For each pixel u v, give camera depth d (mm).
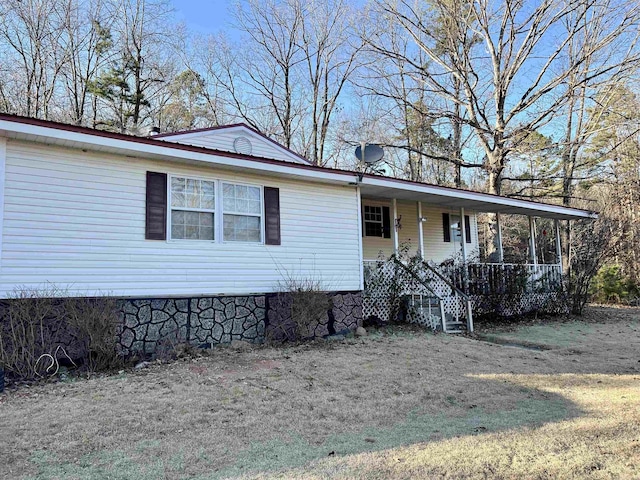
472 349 8859
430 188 11328
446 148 26219
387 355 8055
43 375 6340
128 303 7430
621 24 18859
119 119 24828
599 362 8008
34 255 6648
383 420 4891
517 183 29625
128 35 25531
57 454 3920
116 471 3588
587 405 5352
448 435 4355
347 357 7820
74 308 6660
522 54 20031
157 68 26500
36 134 6414
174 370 6773
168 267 7848
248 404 5348
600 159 22844
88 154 7270
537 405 5426
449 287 12219
